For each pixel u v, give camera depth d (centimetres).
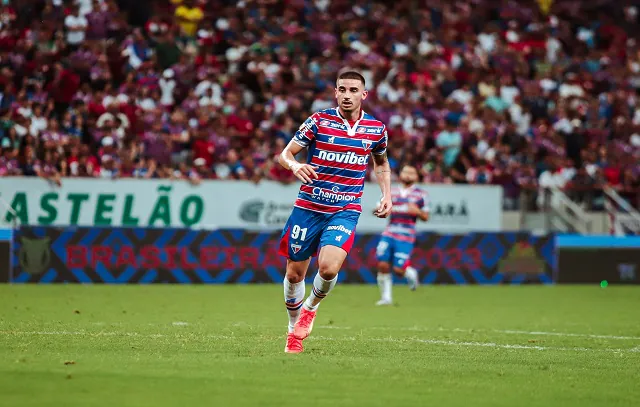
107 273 7038
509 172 8512
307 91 8869
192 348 3284
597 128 9600
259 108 8488
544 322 4869
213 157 7875
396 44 9825
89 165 7475
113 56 8456
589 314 5403
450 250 7750
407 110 8850
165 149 7694
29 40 8369
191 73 8600
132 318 4538
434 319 4900
